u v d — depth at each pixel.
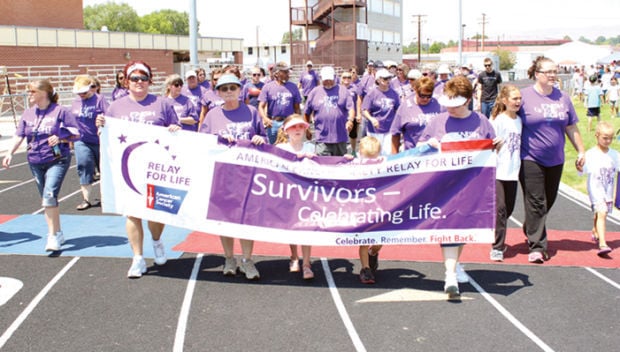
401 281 6.66
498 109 7.24
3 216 9.61
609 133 7.54
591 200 7.76
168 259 7.39
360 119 13.30
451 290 6.00
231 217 6.44
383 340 5.21
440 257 7.52
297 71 41.53
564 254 7.68
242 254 7.41
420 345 5.11
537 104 7.15
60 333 5.34
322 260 7.39
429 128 6.34
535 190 7.27
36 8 47.38
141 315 5.72
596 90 21.11
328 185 6.30
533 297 6.20
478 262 7.36
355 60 45.56
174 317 5.68
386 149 10.70
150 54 51.38
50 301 6.05
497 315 5.74
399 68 13.37
